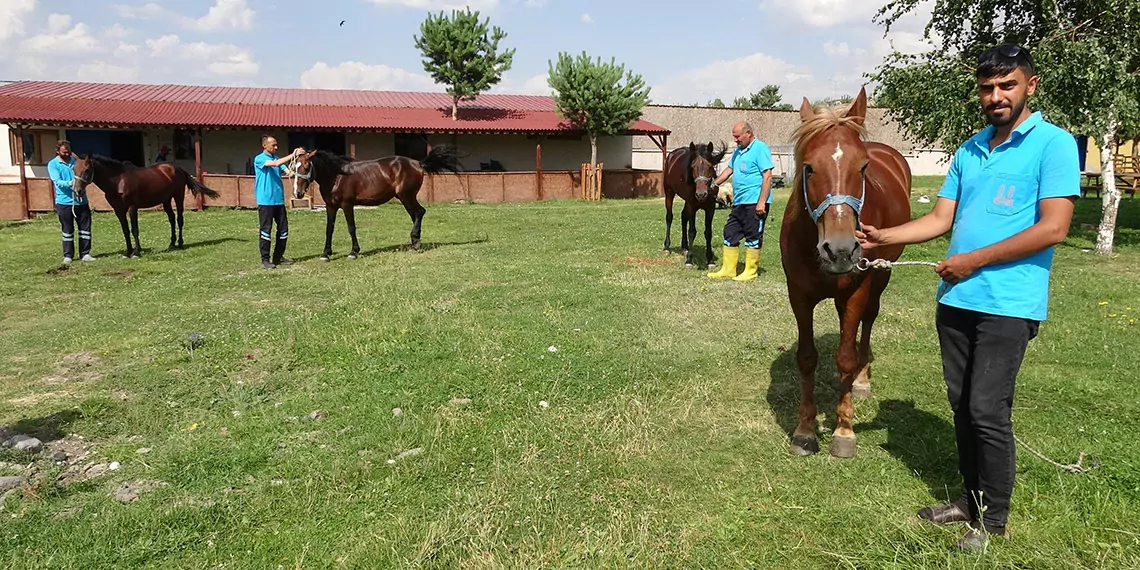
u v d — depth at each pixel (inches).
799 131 143.0
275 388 211.2
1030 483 140.4
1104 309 283.7
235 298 340.2
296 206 834.8
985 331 116.1
